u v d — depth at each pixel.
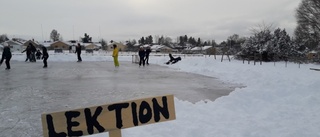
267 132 4.95
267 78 11.15
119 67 20.25
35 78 12.86
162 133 4.78
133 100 2.78
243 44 34.66
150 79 12.91
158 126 5.08
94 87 10.20
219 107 6.48
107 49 89.81
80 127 2.56
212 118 5.67
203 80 12.67
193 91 9.52
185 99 8.05
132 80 12.45
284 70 19.12
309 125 5.33
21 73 15.05
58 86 10.38
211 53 59.03
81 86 10.44
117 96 8.42
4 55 17.45
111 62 26.95
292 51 33.09
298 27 48.91
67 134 2.52
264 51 31.89
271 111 6.18
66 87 10.15
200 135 4.77
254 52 32.84
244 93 7.45
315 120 5.64
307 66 24.86
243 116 5.88
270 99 7.36
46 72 15.74
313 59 30.81
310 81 9.31
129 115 2.75
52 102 7.48
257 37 33.78
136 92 9.17
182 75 14.88
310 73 16.88
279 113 6.07
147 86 10.59
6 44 17.36
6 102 7.44
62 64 22.84
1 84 10.80
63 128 2.51
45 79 12.52
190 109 6.22
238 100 6.94
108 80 12.36
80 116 2.57
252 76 12.33
